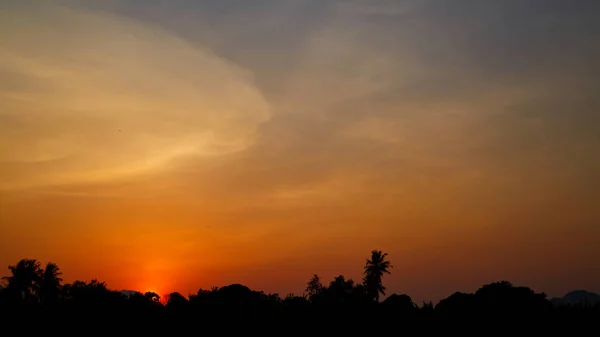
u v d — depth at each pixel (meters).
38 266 87.69
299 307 88.56
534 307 85.19
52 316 78.75
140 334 77.62
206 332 79.44
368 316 85.00
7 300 82.56
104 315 78.50
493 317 83.69
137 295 86.81
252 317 82.50
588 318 81.00
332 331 81.12
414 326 83.38
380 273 108.44
